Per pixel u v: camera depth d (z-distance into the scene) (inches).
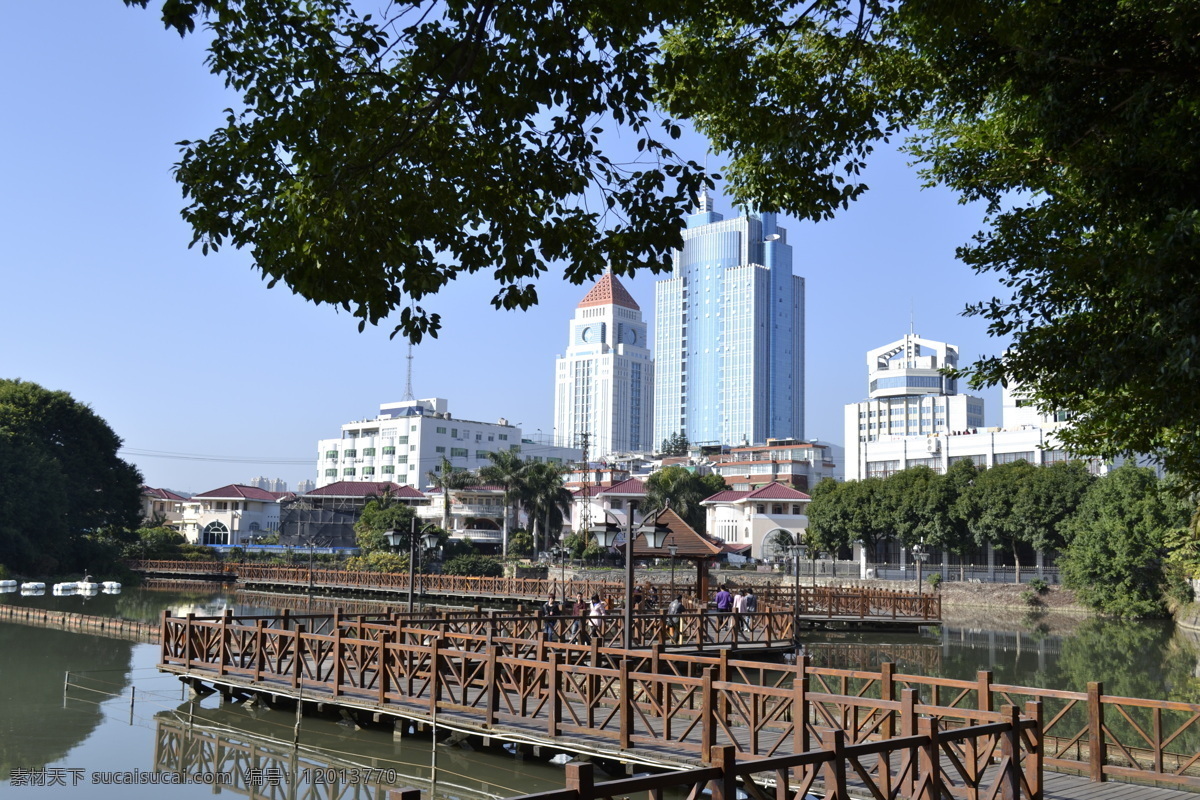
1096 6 351.6
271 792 570.3
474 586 2290.8
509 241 366.9
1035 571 2522.1
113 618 1606.8
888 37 412.8
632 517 790.5
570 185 354.0
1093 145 380.8
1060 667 1209.4
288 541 3786.9
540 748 627.8
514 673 643.5
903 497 2711.6
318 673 759.7
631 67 331.3
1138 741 733.3
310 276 340.2
